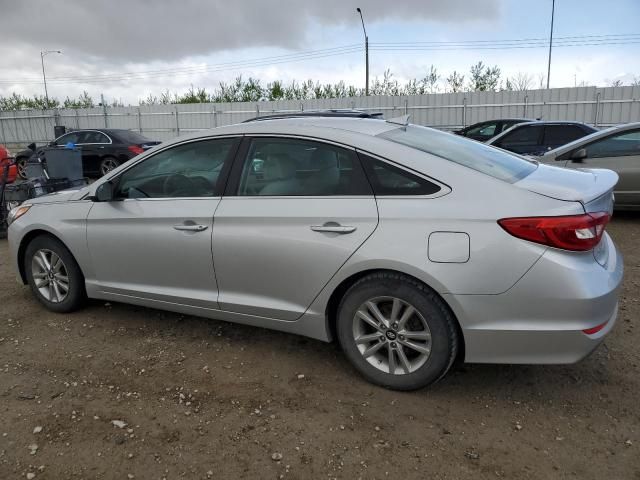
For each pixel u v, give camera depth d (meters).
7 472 2.41
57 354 3.54
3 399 3.00
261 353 3.52
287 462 2.46
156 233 3.54
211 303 3.45
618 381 3.10
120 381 3.19
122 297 3.88
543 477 2.34
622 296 4.40
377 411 2.85
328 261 2.96
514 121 14.34
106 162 13.80
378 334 2.99
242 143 3.35
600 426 2.69
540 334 2.61
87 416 2.83
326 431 2.68
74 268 4.08
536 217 2.56
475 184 2.73
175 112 29.72
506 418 2.78
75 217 3.93
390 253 2.78
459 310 2.69
